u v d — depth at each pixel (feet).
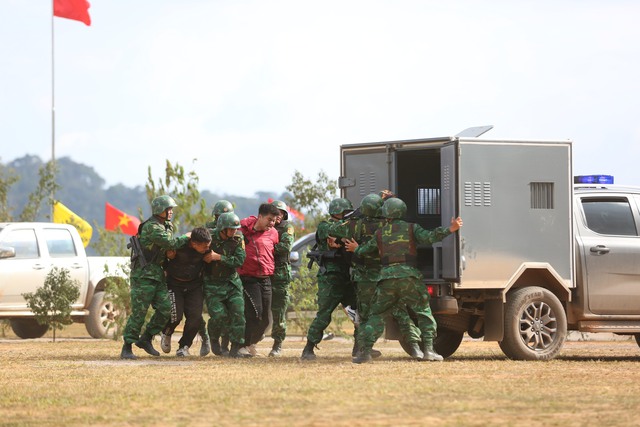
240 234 106.32
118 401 69.31
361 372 87.25
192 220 146.72
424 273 108.17
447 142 101.45
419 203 112.57
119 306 150.30
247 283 108.27
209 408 65.82
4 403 69.51
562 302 104.99
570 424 59.21
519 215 102.01
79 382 81.25
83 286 158.20
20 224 154.30
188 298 107.04
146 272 105.19
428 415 62.49
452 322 105.50
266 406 66.39
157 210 104.78
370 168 108.68
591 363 97.86
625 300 106.22
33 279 152.97
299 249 158.40
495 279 100.83
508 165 101.91
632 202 108.58
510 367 92.43
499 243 101.19
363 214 100.68
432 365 93.76
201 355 110.52
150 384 78.74
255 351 110.42
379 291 96.68
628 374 86.02
